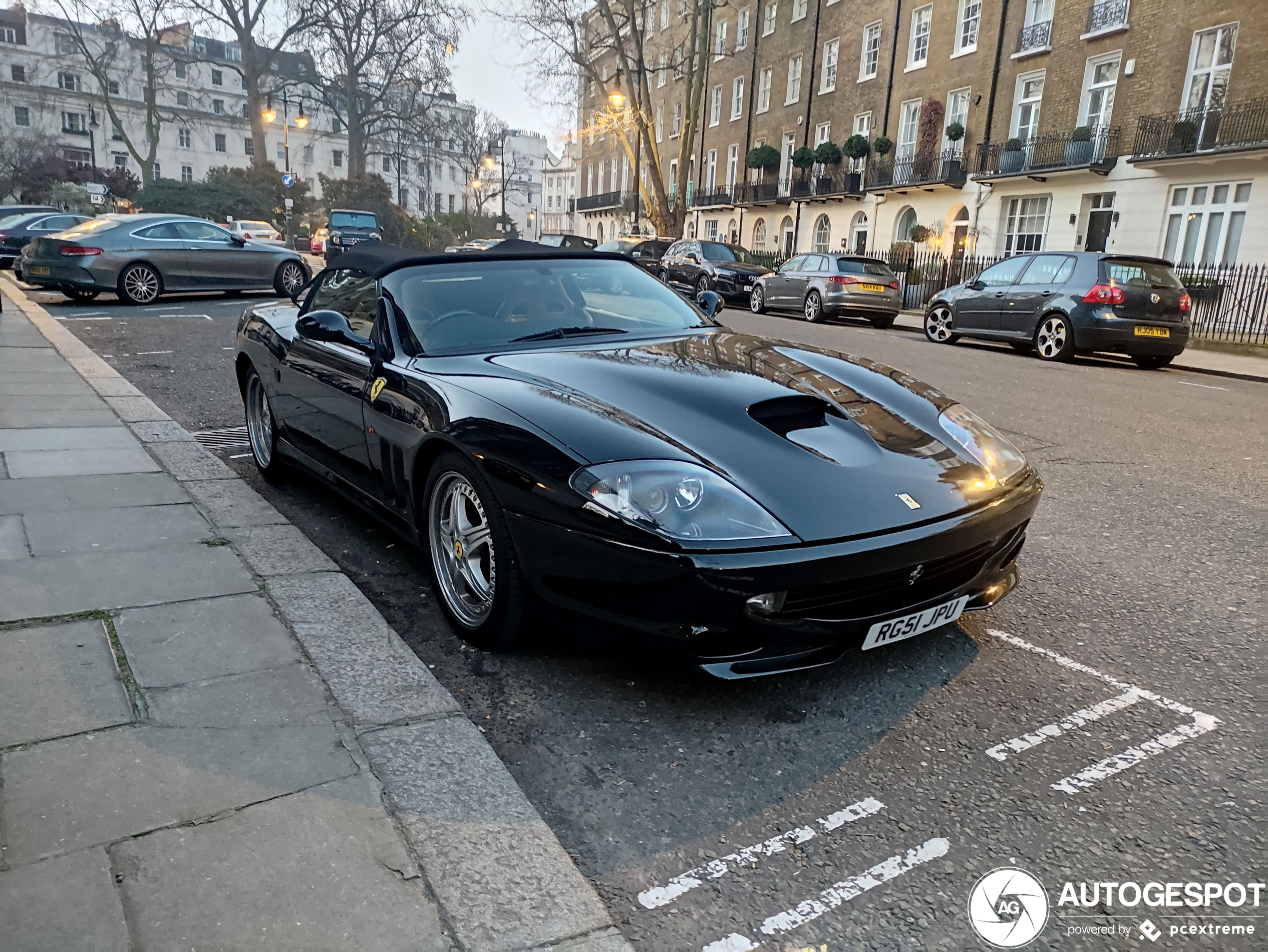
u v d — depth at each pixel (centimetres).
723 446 243
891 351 1224
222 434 582
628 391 274
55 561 322
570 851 191
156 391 718
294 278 1561
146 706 228
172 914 159
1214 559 383
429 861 179
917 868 187
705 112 4131
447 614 292
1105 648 290
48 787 193
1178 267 1800
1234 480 529
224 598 296
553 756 226
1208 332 1583
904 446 266
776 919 172
